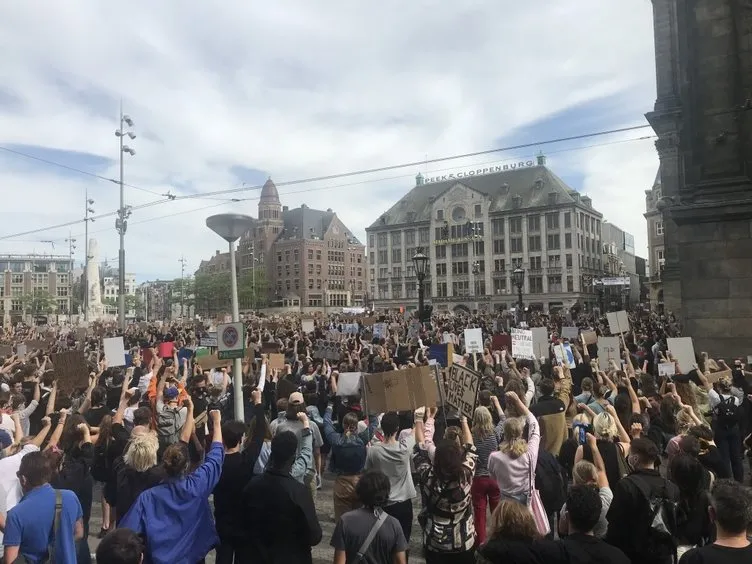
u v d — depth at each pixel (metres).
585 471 4.79
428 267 105.81
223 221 8.35
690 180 15.11
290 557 4.42
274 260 134.88
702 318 14.56
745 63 14.49
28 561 4.22
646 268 161.88
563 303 90.94
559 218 92.06
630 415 7.24
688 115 15.45
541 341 14.54
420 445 5.61
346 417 6.49
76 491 6.10
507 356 14.70
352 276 140.38
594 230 99.31
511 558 3.64
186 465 4.52
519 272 37.47
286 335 23.17
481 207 99.75
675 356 12.09
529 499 5.36
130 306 150.00
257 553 4.57
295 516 4.48
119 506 5.21
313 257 131.12
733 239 14.34
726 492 3.68
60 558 4.31
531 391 8.58
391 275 111.00
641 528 4.29
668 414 8.06
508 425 5.61
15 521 4.22
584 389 8.65
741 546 3.56
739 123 14.45
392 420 5.88
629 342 18.39
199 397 9.01
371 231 114.12
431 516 4.86
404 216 110.94
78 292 120.88
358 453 6.41
